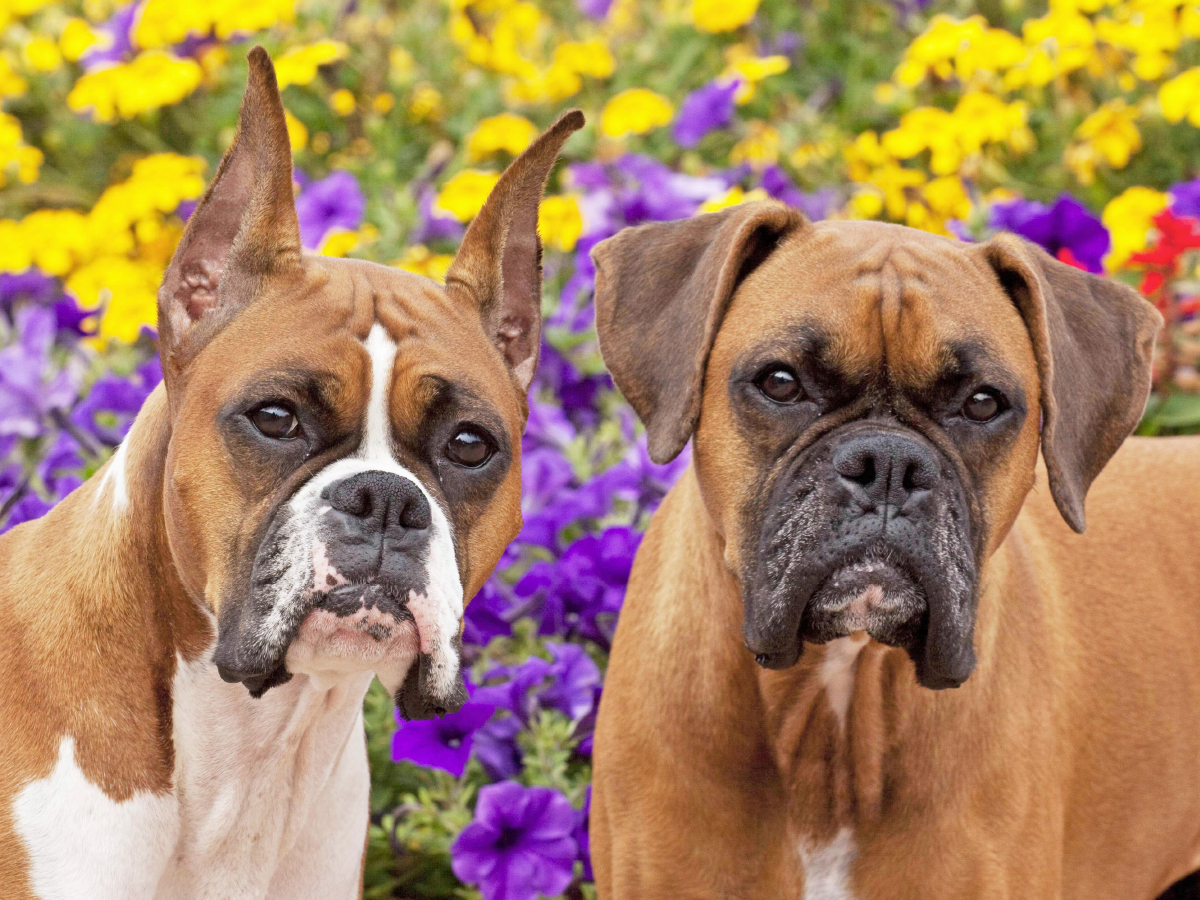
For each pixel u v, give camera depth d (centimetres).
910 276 580
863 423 564
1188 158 1253
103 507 601
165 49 1290
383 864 824
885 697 595
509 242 639
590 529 927
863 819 611
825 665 593
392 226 1150
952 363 566
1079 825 673
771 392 578
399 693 562
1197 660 718
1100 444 619
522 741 822
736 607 602
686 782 617
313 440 550
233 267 579
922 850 605
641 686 635
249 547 544
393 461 558
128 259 1150
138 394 934
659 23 1477
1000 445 579
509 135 1216
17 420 925
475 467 582
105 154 1350
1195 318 1009
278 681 550
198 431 554
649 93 1218
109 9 1408
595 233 1086
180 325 581
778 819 617
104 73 1191
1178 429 1012
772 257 608
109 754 581
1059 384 596
